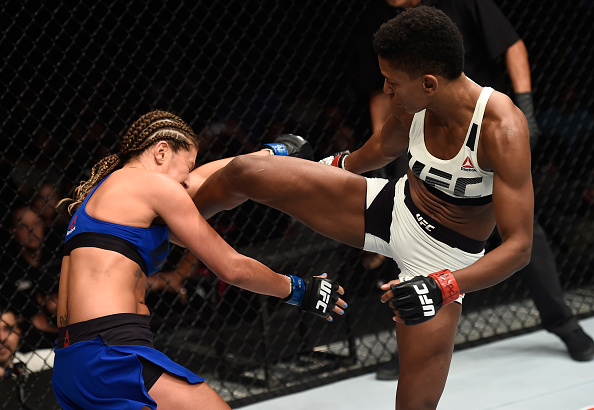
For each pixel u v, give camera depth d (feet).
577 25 27.66
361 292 24.18
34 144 21.88
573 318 20.63
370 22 20.31
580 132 27.20
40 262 21.20
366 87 20.68
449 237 12.91
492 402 18.13
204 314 22.97
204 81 24.11
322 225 13.84
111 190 12.25
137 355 11.44
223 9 24.43
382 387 20.22
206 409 11.67
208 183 13.93
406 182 13.51
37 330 19.79
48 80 19.88
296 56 25.08
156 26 23.63
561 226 26.94
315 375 21.40
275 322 22.57
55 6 22.26
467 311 25.75
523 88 19.89
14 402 19.17
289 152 15.33
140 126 13.05
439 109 11.78
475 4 19.17
